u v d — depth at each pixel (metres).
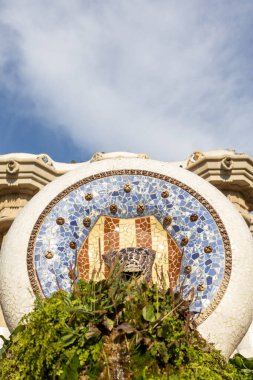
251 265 6.13
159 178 6.63
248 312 6.00
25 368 4.89
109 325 4.85
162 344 4.75
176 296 5.06
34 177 12.24
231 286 5.99
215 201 6.47
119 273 5.13
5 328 9.52
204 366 4.88
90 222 6.43
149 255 6.04
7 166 12.20
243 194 12.39
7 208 12.22
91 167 6.77
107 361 4.69
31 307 5.91
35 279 6.04
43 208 6.44
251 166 12.22
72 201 6.50
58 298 5.10
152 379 4.60
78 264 6.23
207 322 5.82
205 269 6.11
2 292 6.13
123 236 6.39
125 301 4.96
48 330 4.84
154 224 6.45
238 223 6.36
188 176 6.69
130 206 6.51
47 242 6.26
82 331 4.85
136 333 4.75
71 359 4.75
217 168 12.09
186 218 6.41
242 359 5.73
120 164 6.75
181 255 6.24
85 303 5.02
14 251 6.20
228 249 6.17
